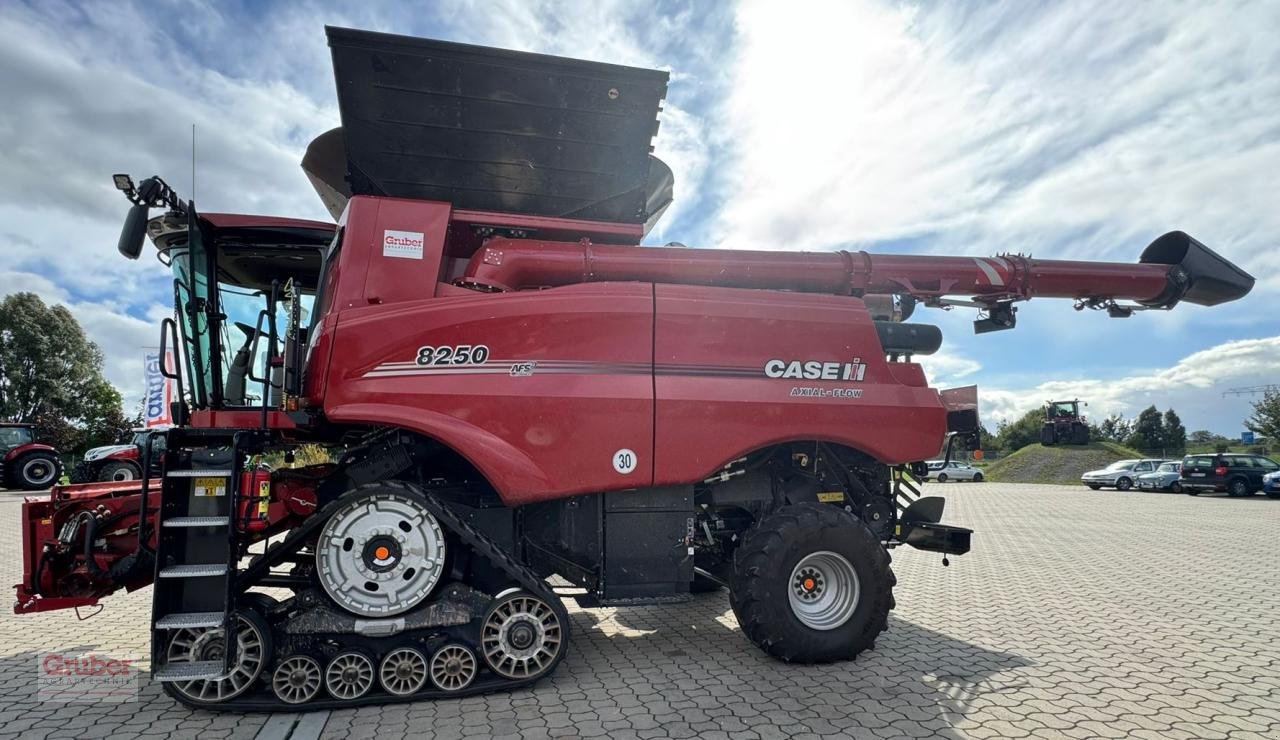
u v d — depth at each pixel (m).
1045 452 44.19
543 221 4.93
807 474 5.14
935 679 4.24
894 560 9.05
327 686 3.79
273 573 4.10
